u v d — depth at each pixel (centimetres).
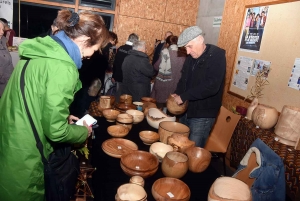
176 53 347
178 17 513
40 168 108
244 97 316
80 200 136
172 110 194
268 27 279
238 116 245
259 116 235
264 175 133
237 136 267
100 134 173
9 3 442
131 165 130
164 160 125
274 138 217
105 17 496
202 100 214
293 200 179
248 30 317
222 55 202
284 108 214
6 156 103
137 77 350
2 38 282
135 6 493
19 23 463
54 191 112
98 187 121
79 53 111
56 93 96
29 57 104
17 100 102
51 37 108
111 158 142
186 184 119
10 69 283
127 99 230
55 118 96
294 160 184
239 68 330
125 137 171
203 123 220
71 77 100
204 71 204
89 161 153
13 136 102
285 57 252
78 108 326
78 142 117
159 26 510
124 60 351
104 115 195
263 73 282
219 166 310
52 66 98
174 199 101
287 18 252
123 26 496
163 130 160
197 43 197
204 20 475
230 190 105
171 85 355
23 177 104
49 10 473
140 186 108
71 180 118
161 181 114
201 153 138
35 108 101
